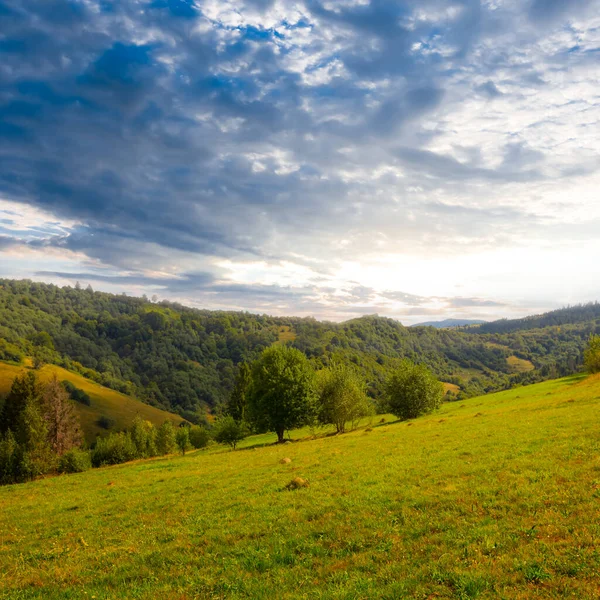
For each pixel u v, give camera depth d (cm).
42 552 1891
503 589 988
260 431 7350
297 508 1964
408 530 1473
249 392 7619
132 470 4784
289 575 1266
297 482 2445
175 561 1521
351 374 8356
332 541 1494
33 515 2800
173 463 4966
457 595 1005
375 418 10300
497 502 1585
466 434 3472
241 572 1336
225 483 2933
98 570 1552
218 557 1510
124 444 8919
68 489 3916
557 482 1712
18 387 9650
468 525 1427
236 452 5628
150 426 13138
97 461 8531
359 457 3166
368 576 1181
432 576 1105
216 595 1200
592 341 10025
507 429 3331
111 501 2919
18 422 8431
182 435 9294
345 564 1288
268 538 1609
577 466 1886
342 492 2127
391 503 1791
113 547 1812
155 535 1891
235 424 7394
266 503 2133
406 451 3105
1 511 3131
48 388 10838
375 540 1441
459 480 1988
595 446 2198
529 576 1028
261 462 3797
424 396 8106
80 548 1883
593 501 1432
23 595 1393
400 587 1071
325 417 7744
